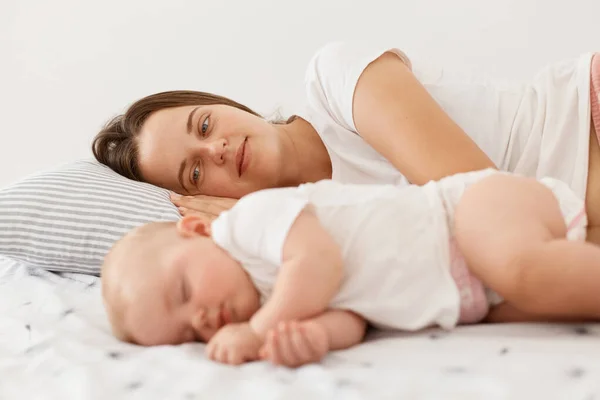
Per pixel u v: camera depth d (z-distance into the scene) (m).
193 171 1.35
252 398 0.65
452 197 0.85
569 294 0.71
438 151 1.04
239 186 1.33
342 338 0.77
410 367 0.67
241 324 0.77
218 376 0.70
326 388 0.64
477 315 0.82
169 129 1.36
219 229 0.82
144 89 2.10
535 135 1.10
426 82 1.22
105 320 0.99
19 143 2.13
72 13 2.10
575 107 1.08
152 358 0.78
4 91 2.13
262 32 2.00
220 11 2.02
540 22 1.81
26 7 2.11
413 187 0.89
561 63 1.18
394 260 0.79
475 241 0.77
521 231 0.74
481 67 1.87
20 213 1.28
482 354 0.68
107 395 0.70
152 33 2.07
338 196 0.86
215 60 2.04
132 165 1.42
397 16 1.91
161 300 0.81
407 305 0.79
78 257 1.26
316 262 0.76
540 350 0.67
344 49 1.20
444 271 0.80
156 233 0.89
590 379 0.58
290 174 1.36
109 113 2.11
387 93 1.10
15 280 1.27
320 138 1.37
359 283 0.79
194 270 0.80
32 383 0.77
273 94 2.02
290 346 0.70
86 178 1.35
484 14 1.85
